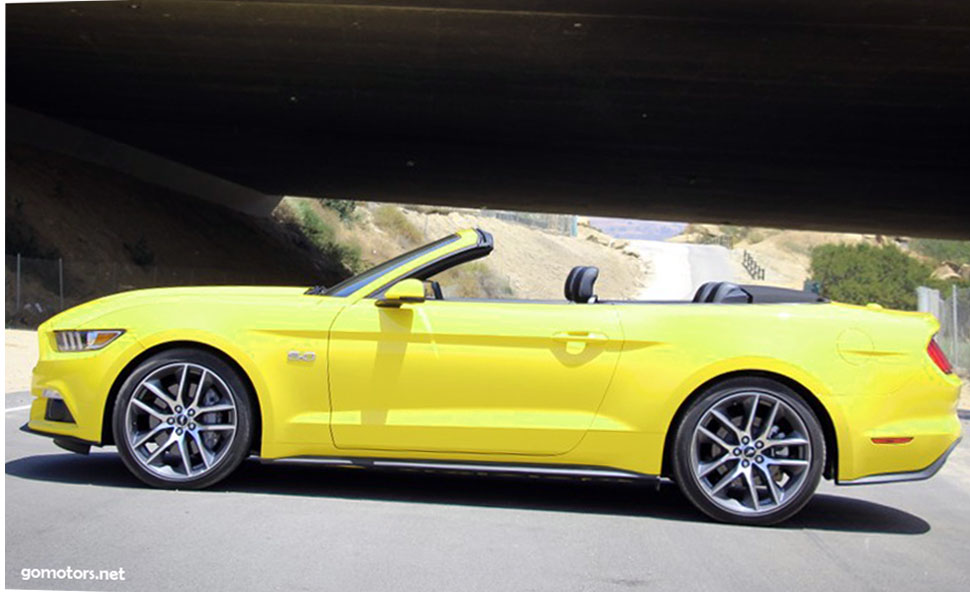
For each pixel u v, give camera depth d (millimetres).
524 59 21672
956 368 24328
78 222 32438
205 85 26000
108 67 24938
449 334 6277
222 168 42062
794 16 18016
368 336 6293
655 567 5277
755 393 6254
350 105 27016
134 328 6324
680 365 6238
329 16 19750
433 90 24781
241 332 6285
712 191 37406
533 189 39906
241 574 4855
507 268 65000
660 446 6254
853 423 6238
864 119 24609
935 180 31688
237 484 6727
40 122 32781
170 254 36719
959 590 5121
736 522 6281
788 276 92812
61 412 6434
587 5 18219
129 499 6141
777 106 23922
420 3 18672
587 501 6867
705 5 17812
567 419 6258
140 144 37094
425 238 70625
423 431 6238
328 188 45188
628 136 28469
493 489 7113
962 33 18188
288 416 6277
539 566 5199
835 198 37031
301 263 48812
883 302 74500
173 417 6340
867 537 6207
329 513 6066
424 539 5598
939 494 8039
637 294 59500
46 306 26875
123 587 4621
